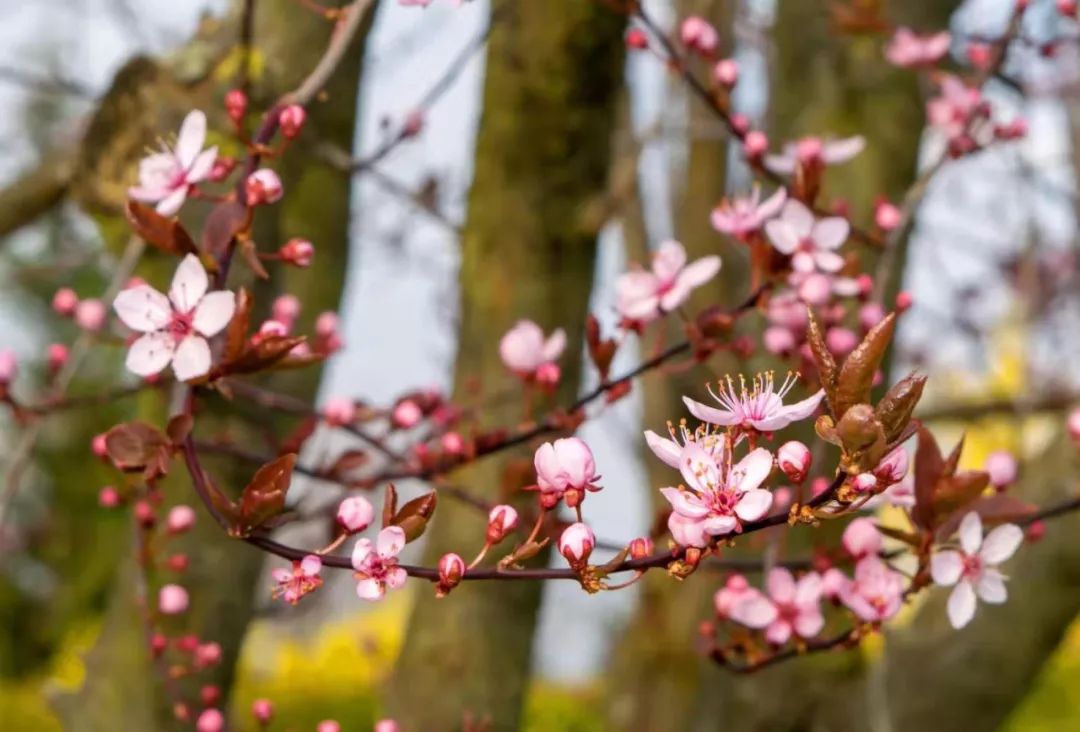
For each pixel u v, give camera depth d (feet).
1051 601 3.94
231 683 3.68
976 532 2.71
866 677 4.02
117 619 3.61
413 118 3.33
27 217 3.64
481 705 3.53
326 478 3.05
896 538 2.73
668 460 2.54
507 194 3.67
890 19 4.11
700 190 5.94
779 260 2.89
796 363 3.04
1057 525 3.94
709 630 2.88
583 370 3.71
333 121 3.81
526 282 3.65
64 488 14.38
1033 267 6.40
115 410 13.78
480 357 3.68
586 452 2.56
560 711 10.50
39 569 14.44
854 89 4.09
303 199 3.91
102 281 14.11
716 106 3.05
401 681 3.64
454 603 3.56
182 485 3.48
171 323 2.65
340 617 10.73
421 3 2.92
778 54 4.35
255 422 3.46
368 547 2.56
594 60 3.53
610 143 3.71
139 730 3.49
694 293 5.88
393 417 3.08
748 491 2.52
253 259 2.69
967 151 3.12
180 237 2.67
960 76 4.19
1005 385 7.70
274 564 4.10
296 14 3.37
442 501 3.62
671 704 6.77
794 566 2.94
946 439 7.39
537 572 2.56
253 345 2.65
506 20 3.53
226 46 3.39
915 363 7.50
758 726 3.99
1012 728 8.36
